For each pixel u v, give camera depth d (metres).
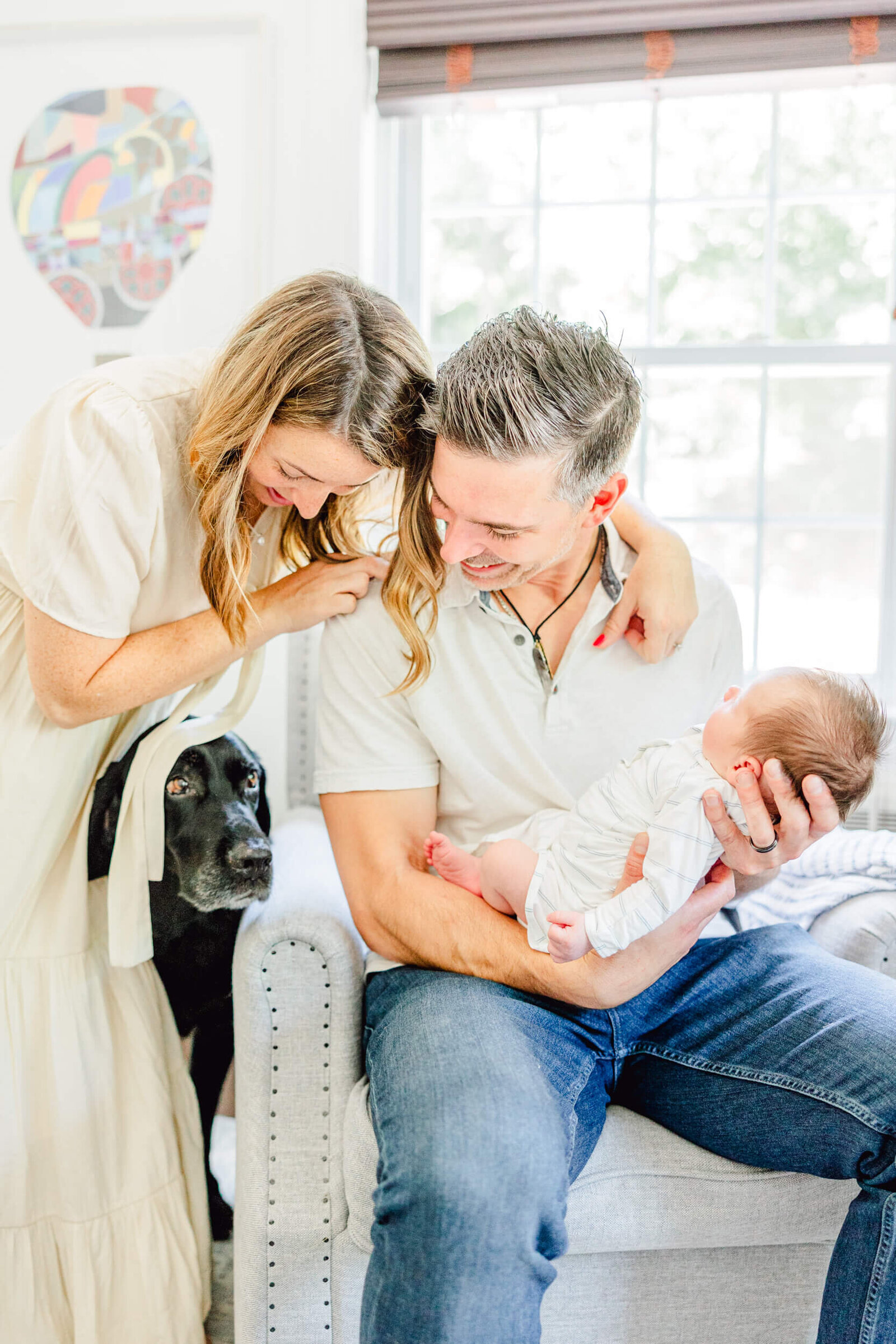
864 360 2.11
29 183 2.05
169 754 1.27
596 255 2.26
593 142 2.23
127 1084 1.31
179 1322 1.29
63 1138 1.24
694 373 2.21
